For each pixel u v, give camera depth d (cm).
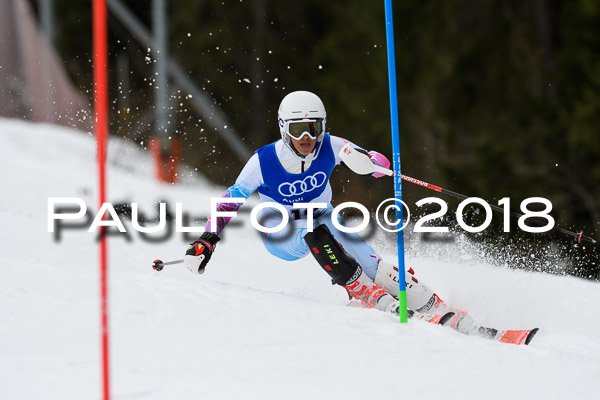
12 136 4509
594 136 4544
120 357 980
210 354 1012
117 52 7356
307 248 1479
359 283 1375
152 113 5869
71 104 5812
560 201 4725
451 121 5312
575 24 4662
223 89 8000
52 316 1117
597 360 1185
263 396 883
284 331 1125
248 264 1972
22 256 1653
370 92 6619
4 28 5831
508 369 1041
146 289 1291
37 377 901
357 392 914
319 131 1385
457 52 5522
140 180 4091
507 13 5344
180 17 8075
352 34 7031
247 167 1426
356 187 6303
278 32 8150
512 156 4791
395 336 1149
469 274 1891
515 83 5178
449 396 926
